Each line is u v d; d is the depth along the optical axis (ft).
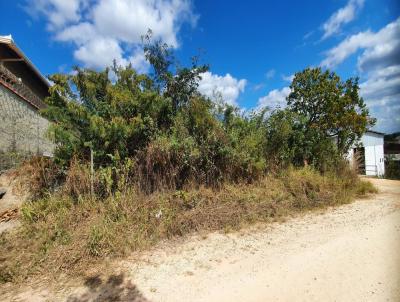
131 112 24.23
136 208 20.27
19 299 11.90
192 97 28.35
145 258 15.26
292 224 20.85
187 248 16.55
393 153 95.81
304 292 11.58
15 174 23.56
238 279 12.94
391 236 17.74
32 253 15.61
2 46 34.76
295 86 53.47
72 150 22.20
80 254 15.16
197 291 12.05
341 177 35.04
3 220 19.22
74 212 19.19
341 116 49.83
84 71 23.89
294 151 34.65
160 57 31.27
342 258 14.69
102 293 12.13
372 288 11.60
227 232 18.98
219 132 26.40
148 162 23.43
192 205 22.04
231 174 27.22
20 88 34.12
